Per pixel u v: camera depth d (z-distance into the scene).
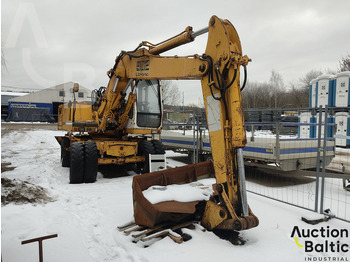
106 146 6.48
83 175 6.19
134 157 6.85
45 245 3.06
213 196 3.51
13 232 3.39
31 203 4.53
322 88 13.05
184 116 10.91
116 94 6.36
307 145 5.82
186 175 4.24
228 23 3.23
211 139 3.33
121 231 3.46
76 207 4.45
